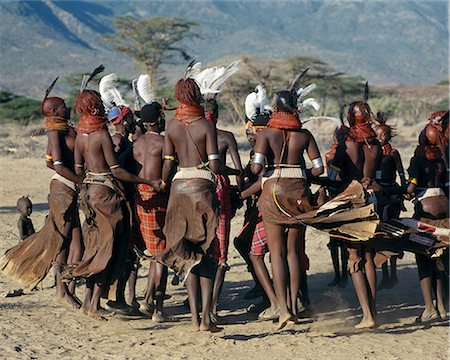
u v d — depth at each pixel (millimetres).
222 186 13141
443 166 13352
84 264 12953
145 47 112375
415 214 13438
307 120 13203
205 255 12266
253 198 13938
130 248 13961
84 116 13039
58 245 13859
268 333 12781
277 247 12688
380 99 114438
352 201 12289
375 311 13062
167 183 12828
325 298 15273
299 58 103438
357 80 110375
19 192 31016
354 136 13047
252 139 13906
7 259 14078
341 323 13461
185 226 12250
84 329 12969
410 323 13445
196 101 12289
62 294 14305
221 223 13141
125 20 112812
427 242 13070
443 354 11703
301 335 12664
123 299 13773
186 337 12461
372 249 12977
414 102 119312
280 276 12617
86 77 13578
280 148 12508
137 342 12203
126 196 13445
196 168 12266
